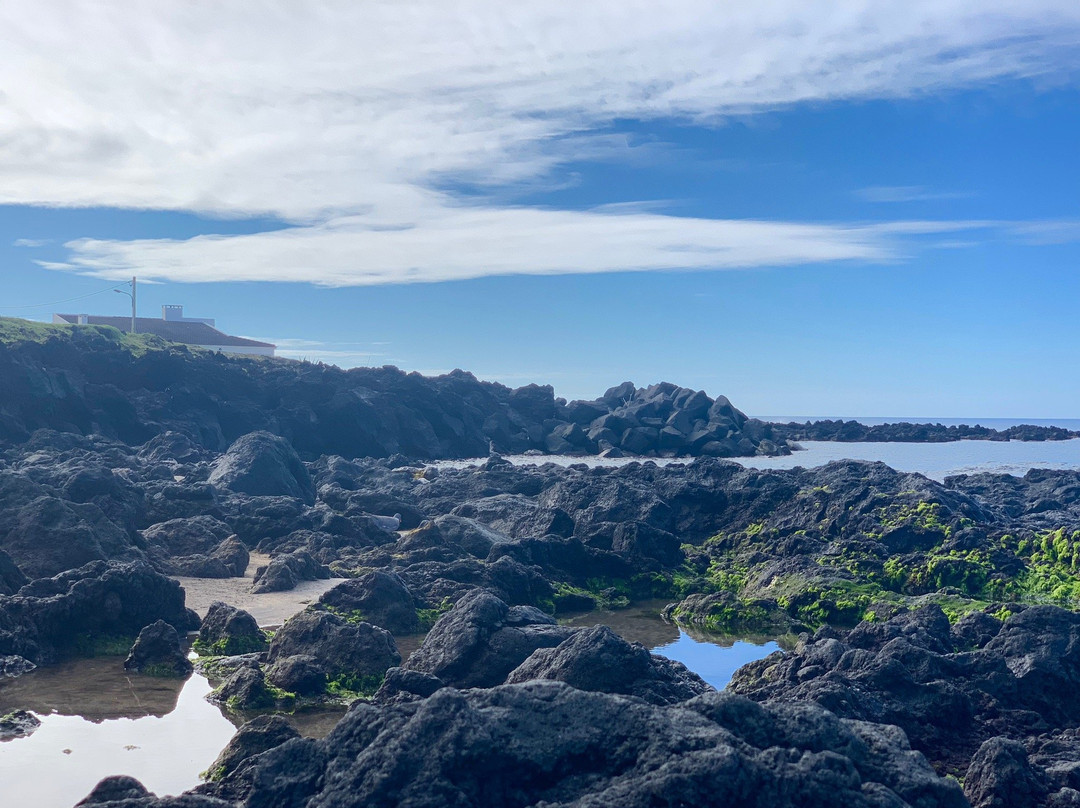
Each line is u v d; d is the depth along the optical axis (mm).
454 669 21203
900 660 20734
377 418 106750
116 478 38875
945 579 34469
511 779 12422
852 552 38219
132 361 96562
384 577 29672
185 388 97812
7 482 32844
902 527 39812
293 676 22078
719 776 11641
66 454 54562
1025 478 61750
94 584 26297
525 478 57156
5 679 22984
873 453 123000
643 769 12148
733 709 13562
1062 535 36688
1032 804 15242
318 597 32781
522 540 37906
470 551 40188
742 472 51281
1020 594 33344
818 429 159875
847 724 14227
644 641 29719
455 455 115625
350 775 12273
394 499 50094
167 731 19359
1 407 76250
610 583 37781
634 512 44812
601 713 13086
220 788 14305
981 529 39375
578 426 128500
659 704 17156
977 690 20422
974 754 17469
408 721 12789
